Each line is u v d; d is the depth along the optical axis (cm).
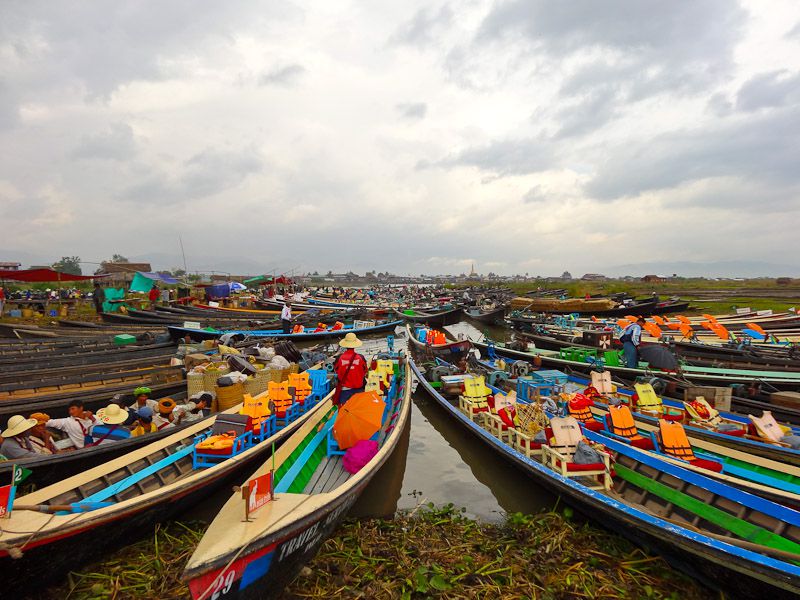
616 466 752
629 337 1540
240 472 825
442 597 552
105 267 4744
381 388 1130
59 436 816
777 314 2831
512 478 904
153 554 629
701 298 4753
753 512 571
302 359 1666
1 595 502
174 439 822
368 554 642
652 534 568
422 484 910
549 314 3516
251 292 6391
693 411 990
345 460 761
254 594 454
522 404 959
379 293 7631
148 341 2064
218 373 1167
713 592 548
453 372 1491
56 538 506
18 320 2784
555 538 671
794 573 443
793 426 1013
